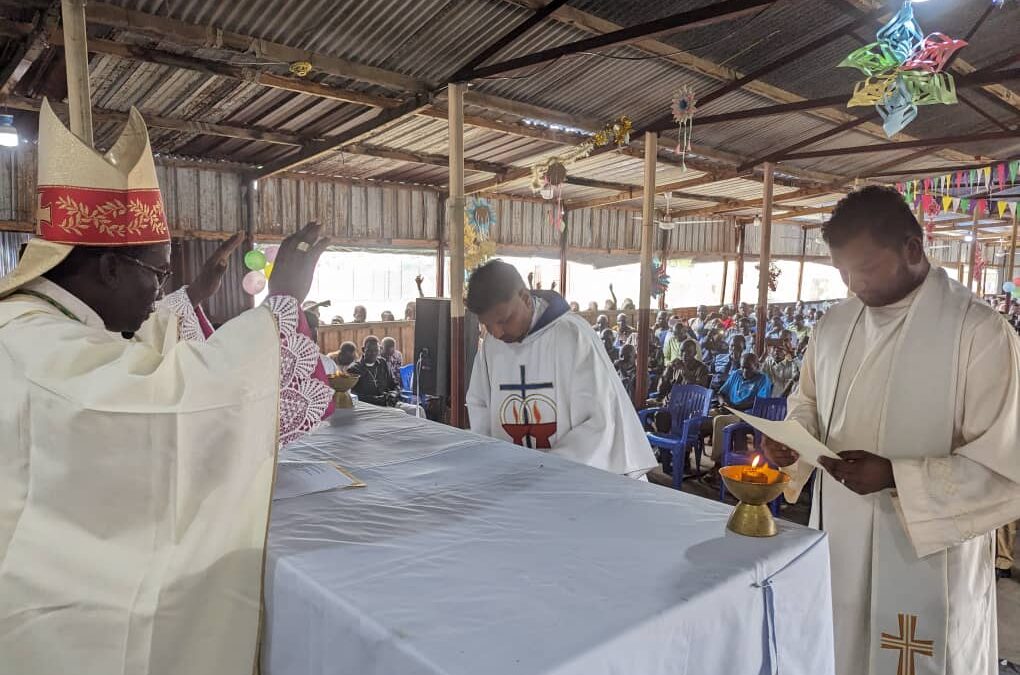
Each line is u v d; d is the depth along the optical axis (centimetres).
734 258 1877
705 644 92
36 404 96
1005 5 611
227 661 102
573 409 199
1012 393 142
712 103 805
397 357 624
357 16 513
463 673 70
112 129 752
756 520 114
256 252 612
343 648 88
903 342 157
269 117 749
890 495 157
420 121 820
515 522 120
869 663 161
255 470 103
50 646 99
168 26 475
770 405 530
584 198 1422
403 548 108
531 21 531
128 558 98
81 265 114
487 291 198
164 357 99
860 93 434
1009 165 1048
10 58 524
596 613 85
